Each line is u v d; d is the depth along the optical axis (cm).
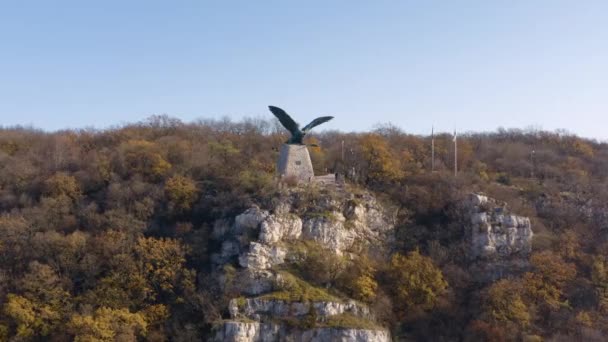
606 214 13388
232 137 17238
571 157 16838
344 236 12050
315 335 10206
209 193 12662
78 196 12950
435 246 12338
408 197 13375
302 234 11812
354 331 10150
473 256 12331
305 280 11025
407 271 11356
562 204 13638
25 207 12544
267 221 11394
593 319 10975
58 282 10800
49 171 13975
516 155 16662
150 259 11050
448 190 13450
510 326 10688
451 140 17150
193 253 11356
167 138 16000
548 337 10719
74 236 11331
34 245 11288
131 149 14475
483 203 12769
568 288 11606
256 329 10194
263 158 14762
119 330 9825
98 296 10550
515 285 11325
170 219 12262
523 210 13188
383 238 12675
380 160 14100
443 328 10969
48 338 10088
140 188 12812
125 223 11844
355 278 11069
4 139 16412
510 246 12388
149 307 10512
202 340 10169
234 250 11269
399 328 10962
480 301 11225
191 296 10662
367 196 12925
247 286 10744
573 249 12375
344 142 16375
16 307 10038
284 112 12900
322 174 14250
